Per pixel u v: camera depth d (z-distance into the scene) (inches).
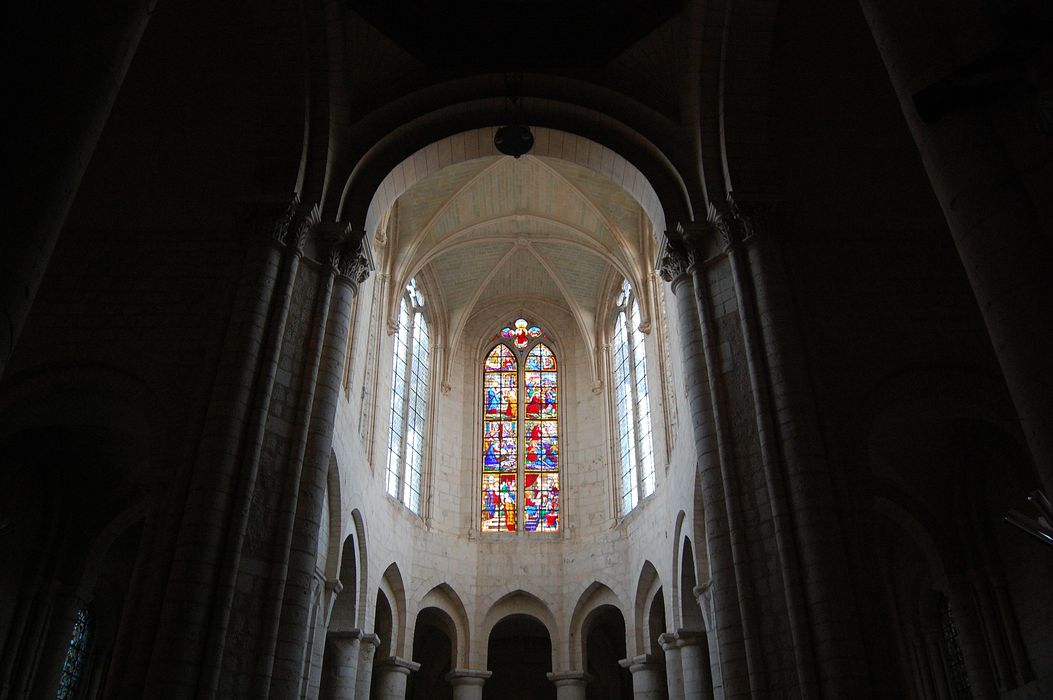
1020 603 697.0
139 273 655.8
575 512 1197.7
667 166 710.5
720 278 644.7
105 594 854.5
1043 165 301.3
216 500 526.3
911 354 623.5
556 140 749.3
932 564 757.3
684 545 893.8
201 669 483.5
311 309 642.2
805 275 654.5
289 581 555.2
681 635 887.7
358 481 881.5
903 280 654.5
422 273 1236.5
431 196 1074.7
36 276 264.1
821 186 692.1
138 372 612.1
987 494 737.6
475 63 745.6
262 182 655.8
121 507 749.3
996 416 612.7
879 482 758.5
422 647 1258.6
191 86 713.6
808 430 554.6
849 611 497.0
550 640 1214.9
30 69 276.4
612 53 735.1
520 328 1331.2
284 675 529.3
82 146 283.0
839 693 474.6
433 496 1170.6
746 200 640.4
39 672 701.3
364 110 725.9
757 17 674.2
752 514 561.3
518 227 1181.1
